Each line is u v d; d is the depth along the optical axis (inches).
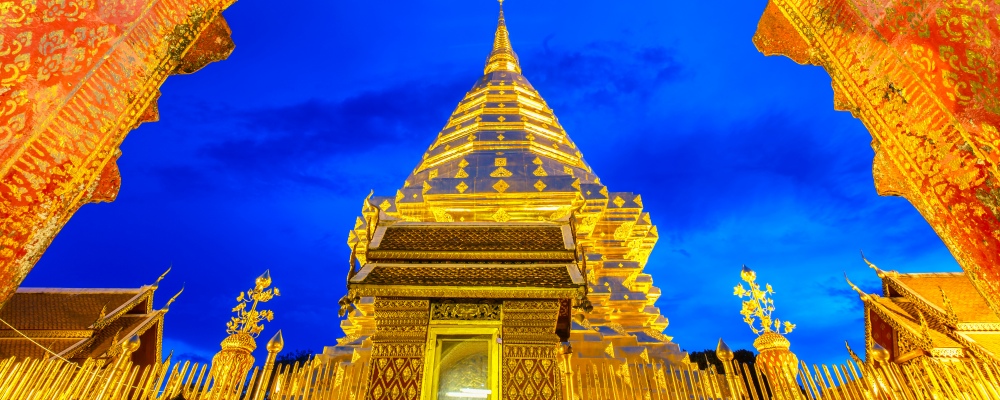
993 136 177.0
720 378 451.2
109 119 196.2
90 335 612.7
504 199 761.0
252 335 488.7
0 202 160.2
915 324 576.4
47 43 173.2
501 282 299.3
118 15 198.2
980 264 195.3
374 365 287.0
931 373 343.3
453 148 978.1
